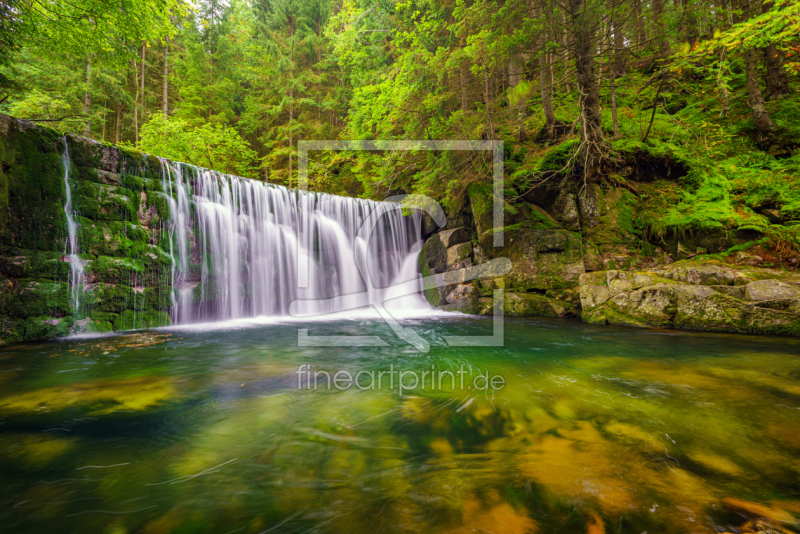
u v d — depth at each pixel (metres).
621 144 10.38
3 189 5.90
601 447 2.29
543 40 8.66
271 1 23.64
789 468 1.99
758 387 3.57
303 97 22.27
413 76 9.85
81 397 3.36
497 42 7.61
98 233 7.07
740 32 7.80
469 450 2.29
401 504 1.70
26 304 6.06
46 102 12.73
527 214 10.69
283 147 21.92
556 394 3.40
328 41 22.58
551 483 1.84
